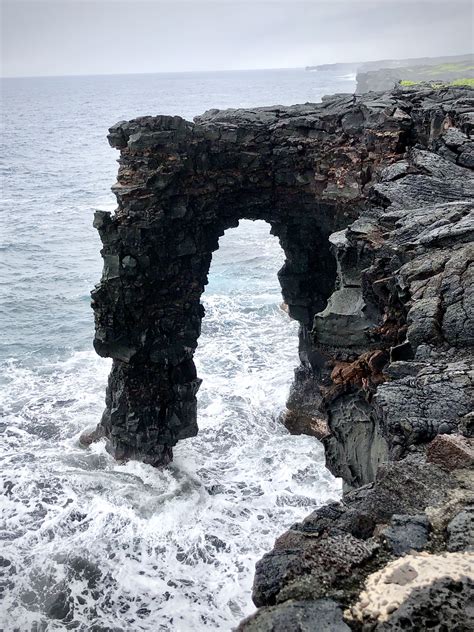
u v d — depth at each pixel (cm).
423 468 988
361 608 721
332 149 3794
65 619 2769
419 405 1180
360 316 1805
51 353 5488
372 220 2002
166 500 3606
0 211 10450
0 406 4578
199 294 4228
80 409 4559
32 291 6856
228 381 5019
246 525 3434
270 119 4053
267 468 3988
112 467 3962
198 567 3109
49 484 3725
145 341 3916
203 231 4116
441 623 682
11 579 2977
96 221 3594
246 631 711
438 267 1566
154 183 3650
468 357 1315
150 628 2728
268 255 8219
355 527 890
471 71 15762
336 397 2017
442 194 2084
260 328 5972
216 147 3938
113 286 3700
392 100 3641
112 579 3008
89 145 19988
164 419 4062
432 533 845
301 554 822
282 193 4194
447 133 2533
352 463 2006
